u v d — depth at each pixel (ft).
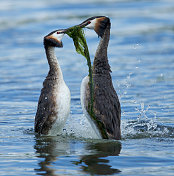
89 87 37.17
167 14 121.39
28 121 43.39
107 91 37.35
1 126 41.34
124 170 27.86
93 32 99.35
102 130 37.19
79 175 27.02
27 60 76.48
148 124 41.42
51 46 40.11
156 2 144.77
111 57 77.36
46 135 38.91
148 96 53.11
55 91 39.24
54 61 39.86
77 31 39.09
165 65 70.38
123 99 52.06
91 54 77.25
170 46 86.07
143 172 27.40
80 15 118.11
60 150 32.96
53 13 123.95
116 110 37.45
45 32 101.71
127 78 62.34
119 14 121.80
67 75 65.26
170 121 42.70
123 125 41.78
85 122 42.96
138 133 39.17
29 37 97.30
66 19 112.68
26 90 57.00
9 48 86.94
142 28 104.27
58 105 39.01
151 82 60.13
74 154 31.78
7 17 121.08
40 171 27.78
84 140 36.81
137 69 67.92
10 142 35.58
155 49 83.76
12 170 27.99
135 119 43.88
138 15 120.16
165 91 55.47
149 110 46.88
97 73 38.24
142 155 31.22
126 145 34.65
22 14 124.77
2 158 30.66
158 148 33.35
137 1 147.33
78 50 39.01
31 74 66.44
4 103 50.60
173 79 61.67
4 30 105.50
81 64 72.33
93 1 146.92
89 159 30.32
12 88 58.03
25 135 38.32
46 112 39.06
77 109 47.88
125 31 101.04
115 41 91.20
